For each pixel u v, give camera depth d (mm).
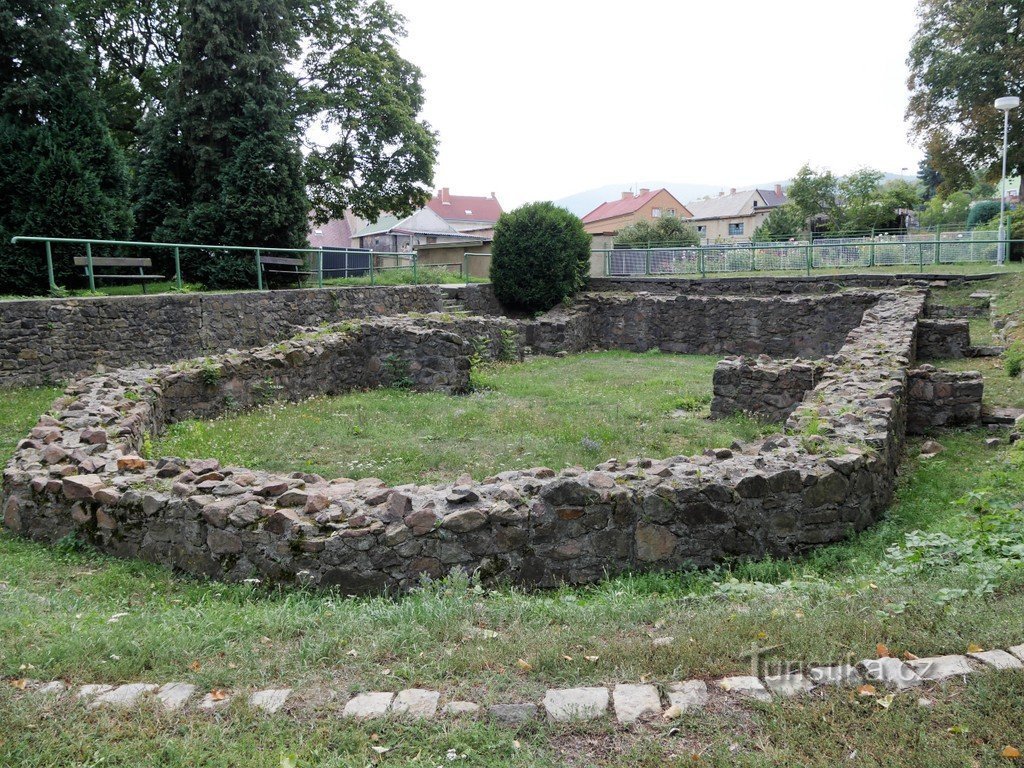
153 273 18531
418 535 4438
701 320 18438
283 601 4258
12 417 8242
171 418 8727
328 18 23922
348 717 2723
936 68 30172
